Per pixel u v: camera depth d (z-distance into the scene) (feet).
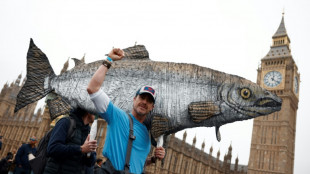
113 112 12.63
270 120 268.82
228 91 18.86
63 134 13.37
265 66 283.59
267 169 249.96
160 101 18.29
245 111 18.90
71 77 21.54
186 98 18.42
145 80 19.02
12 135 245.04
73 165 13.64
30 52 22.59
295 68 288.51
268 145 259.39
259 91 19.22
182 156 210.18
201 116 18.33
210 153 260.42
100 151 134.72
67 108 20.61
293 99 277.85
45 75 22.25
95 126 13.29
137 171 12.41
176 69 19.26
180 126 18.31
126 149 12.31
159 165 178.60
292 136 284.61
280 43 292.81
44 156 15.07
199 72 19.22
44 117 167.02
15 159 29.86
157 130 17.69
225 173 275.39
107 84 19.30
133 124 13.12
